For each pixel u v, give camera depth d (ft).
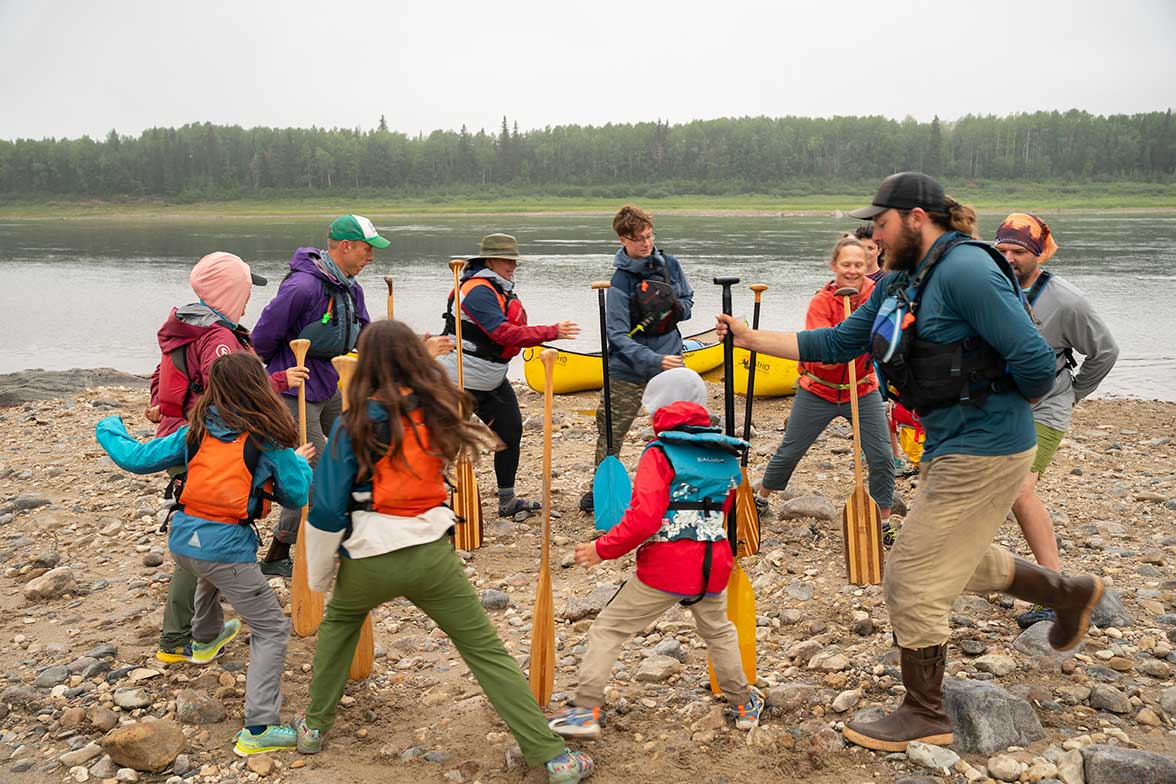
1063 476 26.81
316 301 18.94
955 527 12.28
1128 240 167.63
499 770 12.88
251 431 13.73
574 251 153.17
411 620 17.90
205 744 13.74
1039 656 14.96
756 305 15.62
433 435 12.06
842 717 13.66
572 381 41.37
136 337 69.72
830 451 29.63
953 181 597.52
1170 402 39.83
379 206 560.61
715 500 12.91
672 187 604.49
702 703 14.12
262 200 595.47
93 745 13.55
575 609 17.67
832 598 17.92
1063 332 16.66
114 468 28.60
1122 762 11.80
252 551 14.01
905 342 12.21
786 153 631.15
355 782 12.72
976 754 12.60
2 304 88.89
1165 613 16.76
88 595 19.30
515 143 653.30
